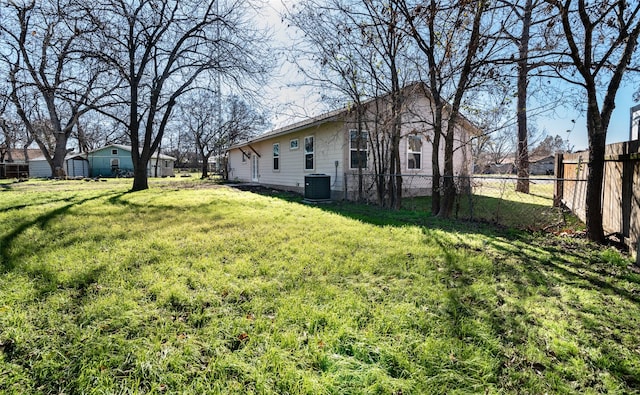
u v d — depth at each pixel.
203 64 11.08
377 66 7.31
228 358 1.77
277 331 2.03
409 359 1.78
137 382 1.59
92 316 2.18
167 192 10.83
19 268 3.11
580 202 5.94
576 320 2.21
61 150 21.67
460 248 3.91
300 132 12.48
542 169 20.75
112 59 9.70
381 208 7.78
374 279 2.90
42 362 1.72
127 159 32.84
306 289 2.66
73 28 9.34
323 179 9.15
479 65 5.40
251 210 6.86
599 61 4.46
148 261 3.36
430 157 11.77
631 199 3.72
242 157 20.64
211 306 2.37
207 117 27.39
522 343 1.95
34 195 9.80
